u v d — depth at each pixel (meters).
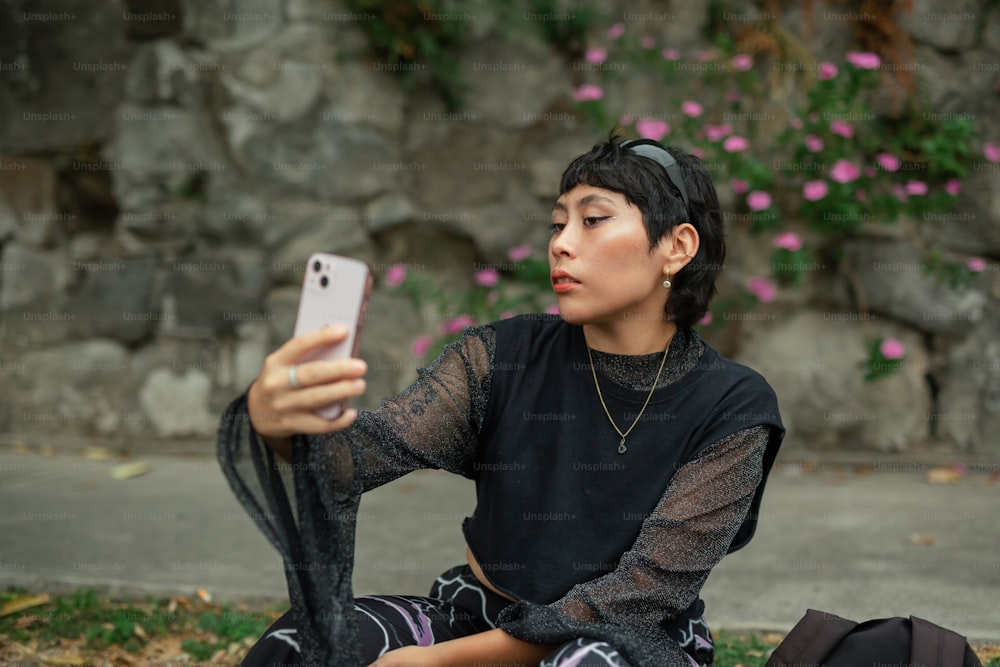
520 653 1.42
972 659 1.49
